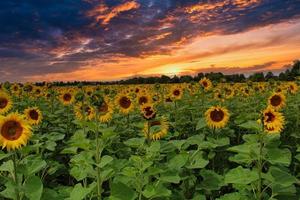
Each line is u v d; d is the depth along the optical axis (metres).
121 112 2.84
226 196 1.45
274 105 2.57
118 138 2.32
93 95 1.65
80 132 2.06
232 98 4.27
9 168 1.42
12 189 1.41
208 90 3.59
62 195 1.50
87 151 1.59
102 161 1.45
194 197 1.61
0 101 2.56
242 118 2.22
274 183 1.36
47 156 2.17
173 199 1.61
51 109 3.71
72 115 3.40
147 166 1.37
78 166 1.59
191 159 1.70
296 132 2.59
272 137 1.57
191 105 3.53
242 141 2.82
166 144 1.83
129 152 2.18
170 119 3.02
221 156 2.27
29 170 1.43
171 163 1.61
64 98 3.54
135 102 3.17
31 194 1.34
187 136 2.81
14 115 1.39
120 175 1.56
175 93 3.29
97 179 1.46
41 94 4.39
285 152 1.51
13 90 4.34
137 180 1.39
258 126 1.58
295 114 2.96
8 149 1.35
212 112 2.20
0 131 1.37
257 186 1.47
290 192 1.39
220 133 2.35
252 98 4.25
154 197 1.36
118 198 1.29
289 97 3.95
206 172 1.74
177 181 1.41
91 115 2.36
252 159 1.46
